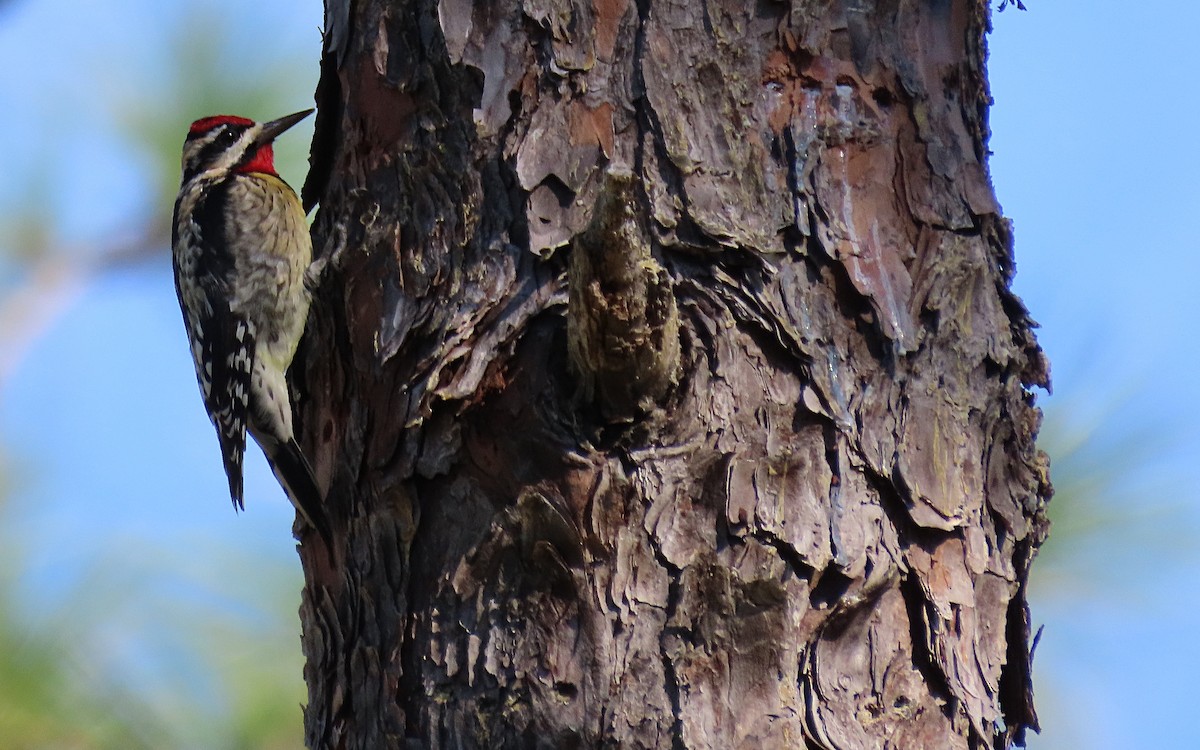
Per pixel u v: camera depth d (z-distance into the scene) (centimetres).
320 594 593
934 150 574
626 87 545
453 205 552
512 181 543
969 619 535
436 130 564
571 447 499
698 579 496
